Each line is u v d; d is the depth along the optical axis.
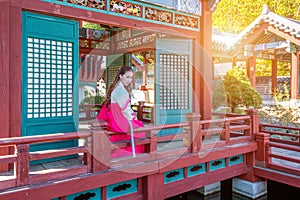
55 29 3.17
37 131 3.08
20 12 2.84
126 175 2.88
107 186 2.85
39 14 3.03
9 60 2.78
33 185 2.34
